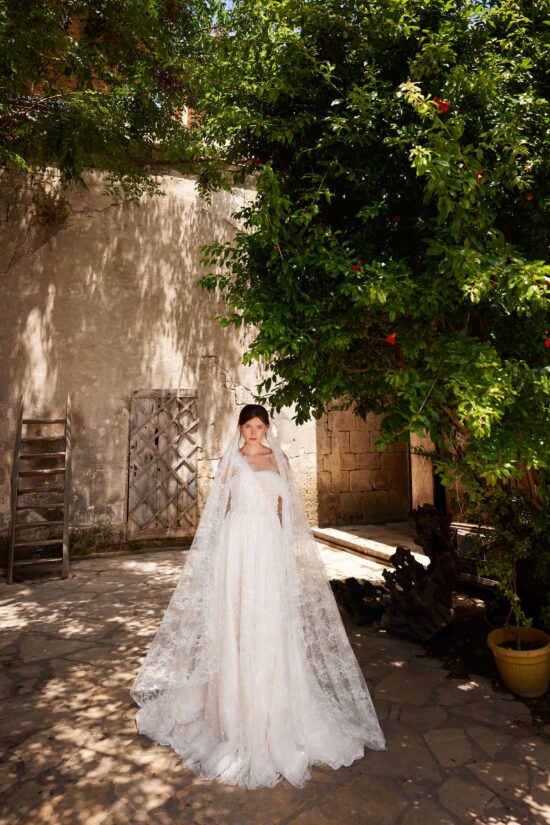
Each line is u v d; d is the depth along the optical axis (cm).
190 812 205
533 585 373
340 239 294
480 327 283
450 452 338
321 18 259
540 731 262
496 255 224
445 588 396
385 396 324
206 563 270
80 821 200
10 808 208
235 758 232
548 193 261
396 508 923
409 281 230
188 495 774
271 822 198
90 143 515
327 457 881
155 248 785
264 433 275
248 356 242
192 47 477
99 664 358
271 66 279
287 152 305
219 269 816
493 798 212
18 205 717
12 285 709
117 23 450
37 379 713
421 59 243
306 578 273
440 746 250
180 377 790
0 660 367
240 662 241
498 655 304
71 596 536
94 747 253
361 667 348
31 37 403
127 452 751
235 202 832
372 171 269
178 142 573
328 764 234
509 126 232
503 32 278
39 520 704
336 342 248
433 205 269
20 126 532
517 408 220
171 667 274
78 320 738
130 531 735
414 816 201
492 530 343
